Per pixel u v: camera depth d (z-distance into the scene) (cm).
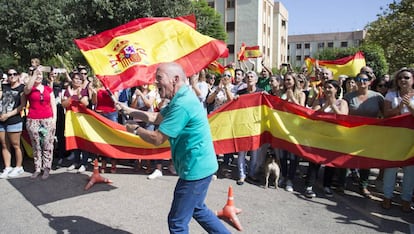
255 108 575
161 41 474
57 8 1975
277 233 396
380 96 530
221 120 582
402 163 468
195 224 414
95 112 620
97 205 472
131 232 394
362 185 533
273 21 4875
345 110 531
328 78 621
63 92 700
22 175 609
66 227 407
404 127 472
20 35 1920
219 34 3006
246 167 651
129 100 708
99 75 421
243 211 459
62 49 1989
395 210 477
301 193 538
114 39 451
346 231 405
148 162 631
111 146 594
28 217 434
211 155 310
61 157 686
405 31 1847
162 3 1606
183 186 304
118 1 1517
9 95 593
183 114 289
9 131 592
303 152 532
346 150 511
